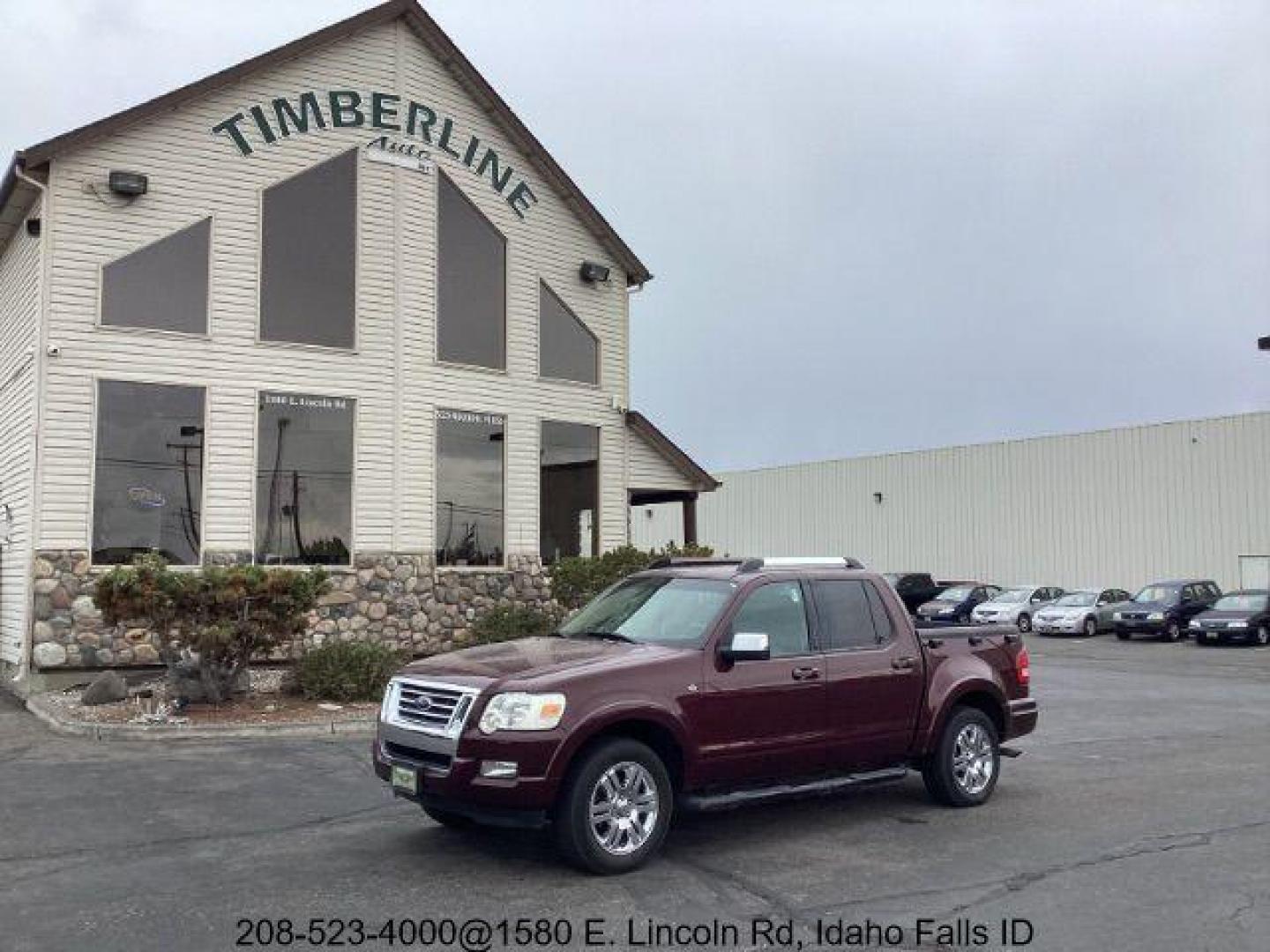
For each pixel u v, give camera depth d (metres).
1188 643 30.19
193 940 5.60
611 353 20.06
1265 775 10.39
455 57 17.97
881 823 8.29
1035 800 9.16
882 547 44.34
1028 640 31.81
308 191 16.53
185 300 15.37
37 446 14.12
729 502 51.19
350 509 16.47
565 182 19.30
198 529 15.17
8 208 15.47
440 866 6.97
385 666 13.91
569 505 19.19
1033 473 39.31
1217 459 34.22
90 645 14.23
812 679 7.89
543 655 7.35
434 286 17.62
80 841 7.58
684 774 7.20
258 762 10.36
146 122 15.12
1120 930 5.80
